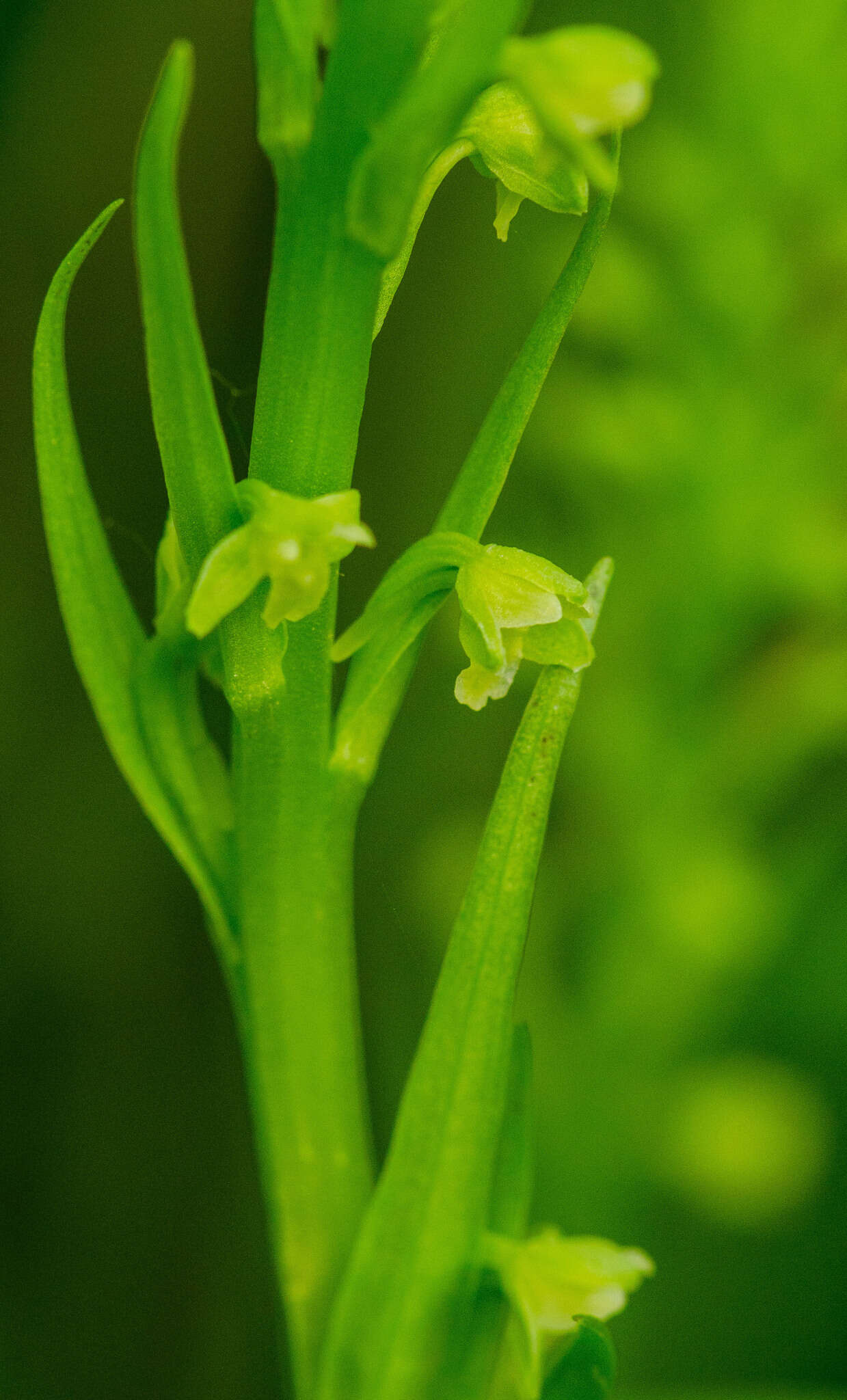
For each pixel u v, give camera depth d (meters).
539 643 0.19
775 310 0.24
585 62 0.18
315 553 0.18
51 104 0.27
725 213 0.24
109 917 0.28
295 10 0.18
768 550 0.24
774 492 0.24
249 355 0.28
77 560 0.19
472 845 0.25
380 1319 0.19
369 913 0.29
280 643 0.18
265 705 0.18
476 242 0.29
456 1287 0.19
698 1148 0.24
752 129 0.24
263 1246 0.26
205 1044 0.28
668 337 0.24
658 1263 0.25
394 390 0.30
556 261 0.24
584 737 0.24
